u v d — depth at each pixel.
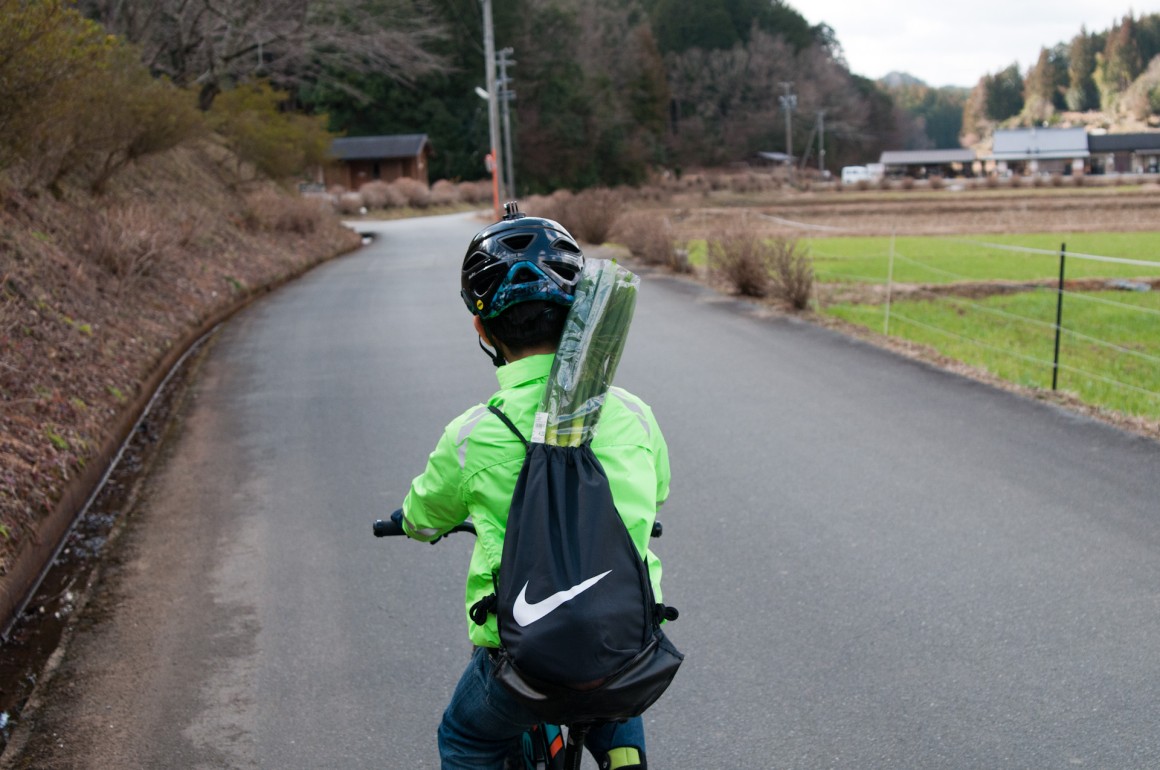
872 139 158.25
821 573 5.35
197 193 24.02
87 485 7.14
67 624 5.10
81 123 13.38
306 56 33.81
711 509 6.38
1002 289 17.92
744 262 15.76
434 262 24.95
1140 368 10.73
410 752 3.88
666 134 125.06
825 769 3.66
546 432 2.13
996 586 5.09
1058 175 85.75
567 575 1.98
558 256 2.28
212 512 6.73
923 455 7.27
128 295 12.73
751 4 147.25
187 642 4.86
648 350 11.62
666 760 3.76
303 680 4.45
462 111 86.75
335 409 9.42
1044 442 7.46
